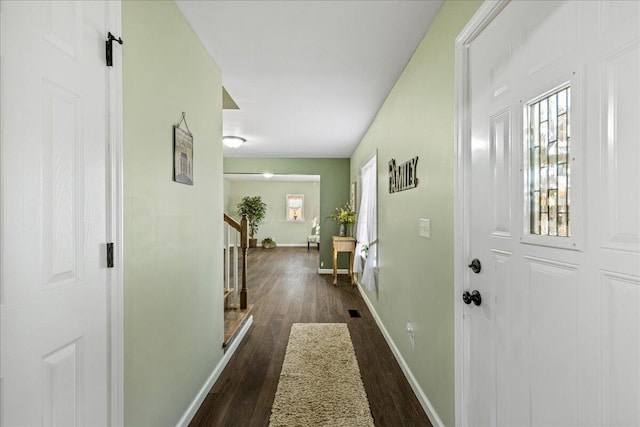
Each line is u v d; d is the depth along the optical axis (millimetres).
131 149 1324
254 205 11164
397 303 2740
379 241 3533
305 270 7035
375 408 2045
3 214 801
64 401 984
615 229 792
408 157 2410
